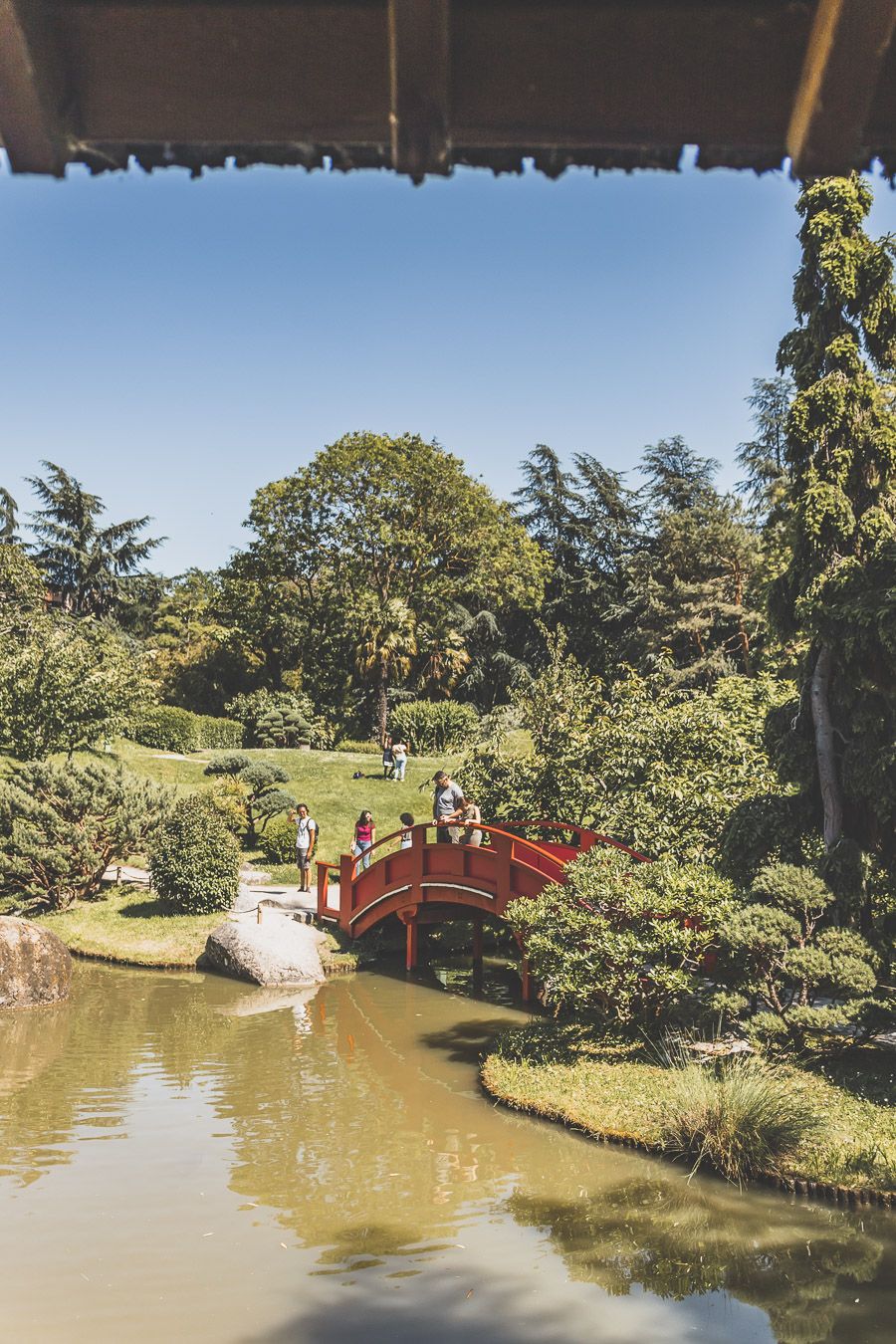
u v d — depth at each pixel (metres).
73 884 20.84
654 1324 6.39
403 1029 14.16
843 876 11.54
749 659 35.22
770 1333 6.31
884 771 11.56
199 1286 6.92
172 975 17.33
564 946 12.27
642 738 17.56
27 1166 9.16
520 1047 12.76
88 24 1.39
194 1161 9.30
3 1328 6.36
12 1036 13.76
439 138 1.47
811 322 12.62
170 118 1.49
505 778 19.45
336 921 19.67
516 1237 7.69
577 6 1.38
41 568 58.62
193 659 50.69
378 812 30.16
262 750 39.38
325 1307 6.67
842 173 1.56
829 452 12.37
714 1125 9.16
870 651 11.58
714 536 42.38
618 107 1.48
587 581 50.91
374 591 47.81
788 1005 11.73
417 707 40.94
